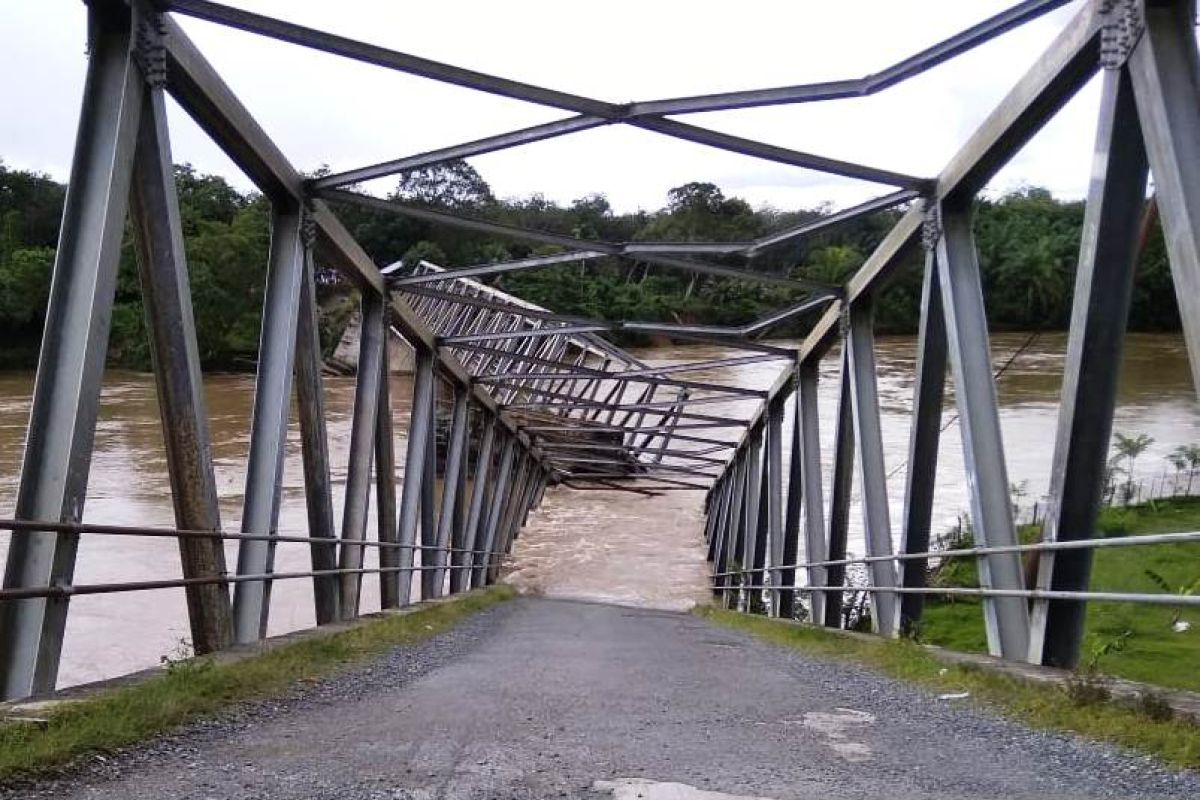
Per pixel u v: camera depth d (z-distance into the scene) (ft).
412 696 23.34
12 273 219.00
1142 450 132.46
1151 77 21.65
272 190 37.70
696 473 128.16
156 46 27.20
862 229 286.87
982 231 226.58
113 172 25.26
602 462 131.03
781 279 53.06
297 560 91.25
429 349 68.49
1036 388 203.72
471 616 58.65
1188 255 20.45
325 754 16.34
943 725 21.36
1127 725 19.16
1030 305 202.80
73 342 24.07
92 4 25.86
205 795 13.56
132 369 233.76
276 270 38.42
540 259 53.11
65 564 21.36
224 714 19.47
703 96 35.47
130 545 88.69
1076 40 25.63
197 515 28.27
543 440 128.26
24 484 23.02
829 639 43.42
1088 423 25.61
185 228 243.60
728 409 221.66
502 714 20.90
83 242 24.79
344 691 23.70
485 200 430.20
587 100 36.32
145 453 138.72
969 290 36.06
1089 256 24.95
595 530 142.20
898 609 40.93
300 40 31.86
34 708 17.13
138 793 13.48
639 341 285.84
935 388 39.29
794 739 19.43
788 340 233.96
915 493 39.99
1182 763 16.74
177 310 27.78
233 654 27.32
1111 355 25.16
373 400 51.65
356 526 49.11
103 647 60.23
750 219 378.53
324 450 40.91
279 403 36.09
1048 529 26.84
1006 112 30.71
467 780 14.93
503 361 150.61
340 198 40.91
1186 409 175.11
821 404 195.93
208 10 30.17
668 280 244.01
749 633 54.65
